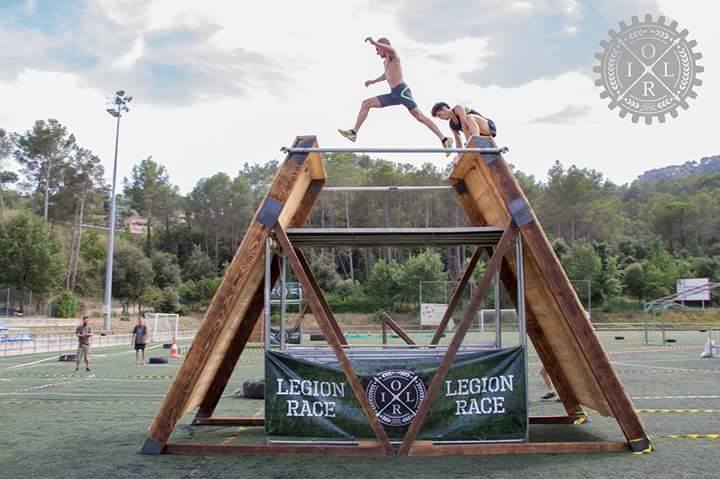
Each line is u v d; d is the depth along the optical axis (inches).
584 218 4082.2
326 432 272.1
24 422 365.4
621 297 2682.1
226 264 4003.4
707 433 314.8
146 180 4626.0
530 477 228.5
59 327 1980.8
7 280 2453.2
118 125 1617.9
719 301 2942.9
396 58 314.2
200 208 4362.7
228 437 319.6
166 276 3184.1
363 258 3521.2
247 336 341.7
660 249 3553.2
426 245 318.7
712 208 4498.0
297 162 281.3
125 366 832.3
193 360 270.7
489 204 313.9
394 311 2059.5
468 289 1178.6
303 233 285.0
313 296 270.4
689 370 691.4
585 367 289.9
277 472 239.5
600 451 268.7
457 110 319.6
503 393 273.7
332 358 281.7
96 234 3804.1
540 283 287.1
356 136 310.3
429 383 275.3
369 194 3565.5
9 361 939.3
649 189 7022.6
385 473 236.4
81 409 419.5
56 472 241.3
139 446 291.0
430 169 3661.4
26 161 3641.7
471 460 255.9
